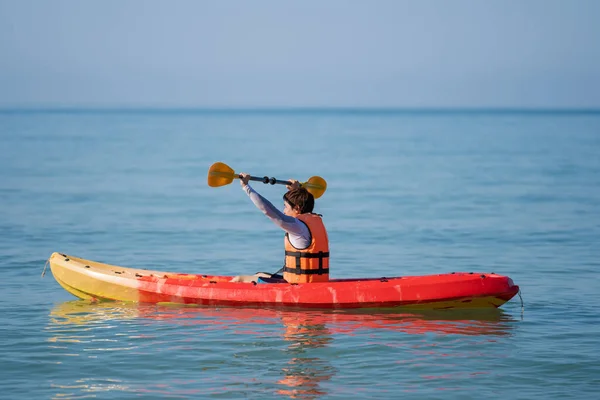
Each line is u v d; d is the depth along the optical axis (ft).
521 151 212.84
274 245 65.31
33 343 35.01
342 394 28.81
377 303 40.14
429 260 58.23
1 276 50.96
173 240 67.67
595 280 50.31
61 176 130.41
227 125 565.53
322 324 38.06
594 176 132.77
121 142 268.21
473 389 29.35
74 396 28.55
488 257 59.36
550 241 66.95
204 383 29.94
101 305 42.42
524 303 43.39
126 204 94.17
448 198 101.60
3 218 79.61
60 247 63.10
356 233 71.97
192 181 125.49
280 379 30.40
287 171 149.69
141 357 32.99
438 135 353.72
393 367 31.81
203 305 41.65
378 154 206.90
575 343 35.27
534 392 29.04
